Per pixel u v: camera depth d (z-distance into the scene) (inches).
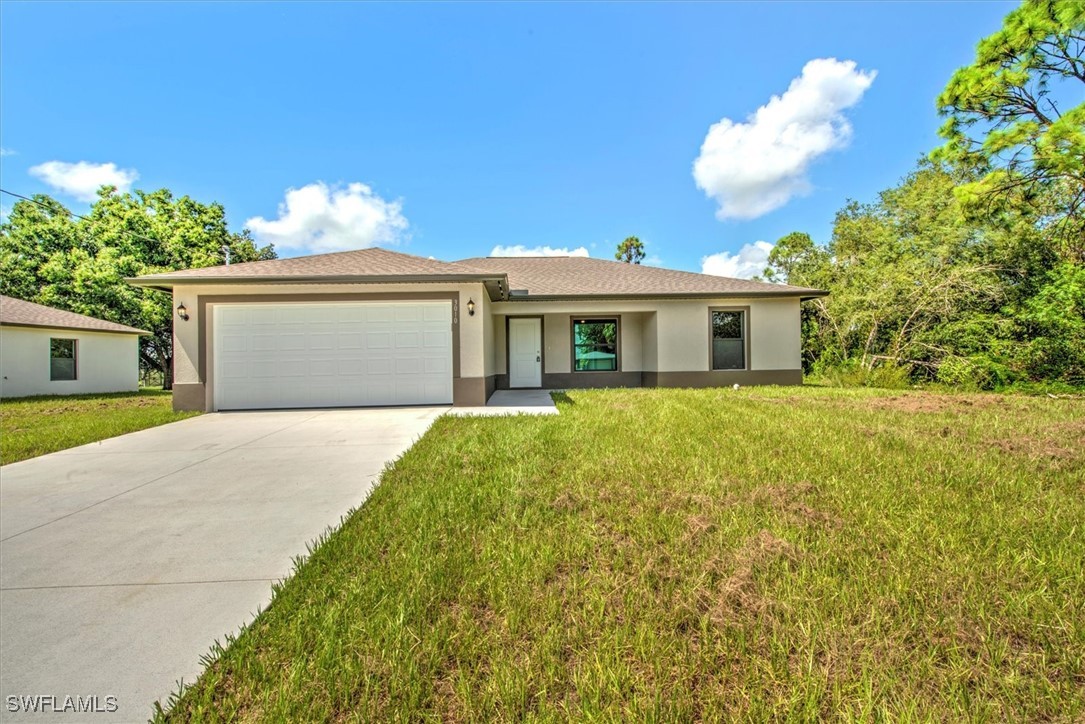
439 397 386.0
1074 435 227.9
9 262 836.0
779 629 77.4
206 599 95.3
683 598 87.4
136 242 898.7
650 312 538.9
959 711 61.6
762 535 111.7
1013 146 438.6
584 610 84.4
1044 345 459.5
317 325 382.3
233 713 63.8
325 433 273.3
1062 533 113.0
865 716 60.7
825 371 615.5
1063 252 503.5
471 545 112.4
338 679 68.4
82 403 495.5
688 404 350.9
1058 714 61.1
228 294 377.7
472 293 386.9
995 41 423.5
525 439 228.2
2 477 186.7
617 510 132.5
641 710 62.1
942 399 387.2
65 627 85.8
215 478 182.7
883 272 593.9
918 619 79.7
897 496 140.0
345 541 117.2
